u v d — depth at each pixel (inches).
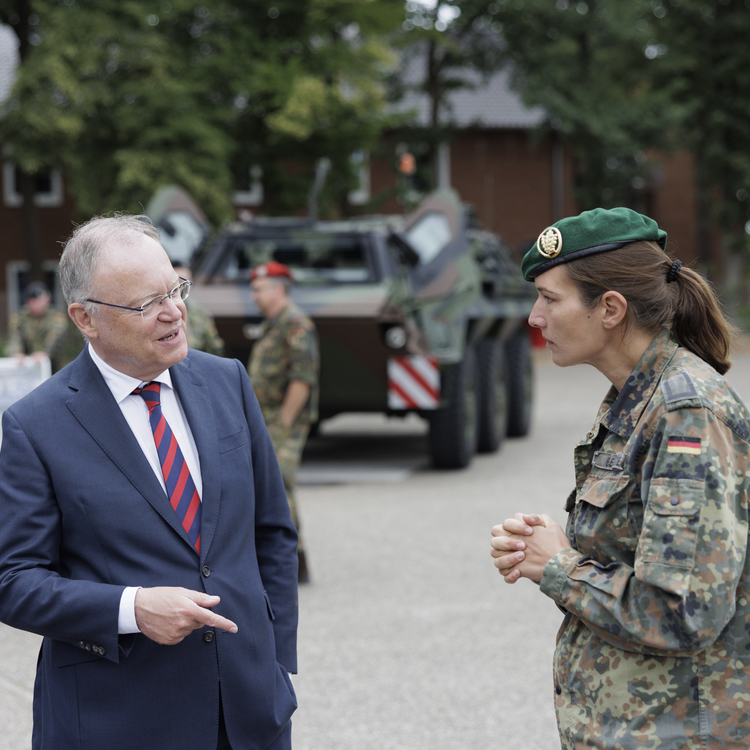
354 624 202.4
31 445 83.0
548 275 76.9
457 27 1048.2
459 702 161.5
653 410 72.2
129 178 795.4
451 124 1110.4
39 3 799.1
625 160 1133.7
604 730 72.6
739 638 70.7
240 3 868.6
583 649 75.4
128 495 82.9
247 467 90.0
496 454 431.8
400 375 352.2
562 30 1058.7
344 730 151.6
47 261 1136.2
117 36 798.5
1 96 1072.8
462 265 369.4
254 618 86.8
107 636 78.4
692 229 1475.1
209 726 83.8
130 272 82.3
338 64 869.2
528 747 144.6
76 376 86.4
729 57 1259.8
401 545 268.2
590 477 75.8
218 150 831.7
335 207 1017.5
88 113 809.5
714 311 75.7
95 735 81.4
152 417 86.5
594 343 76.5
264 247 372.2
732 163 1248.2
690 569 67.2
